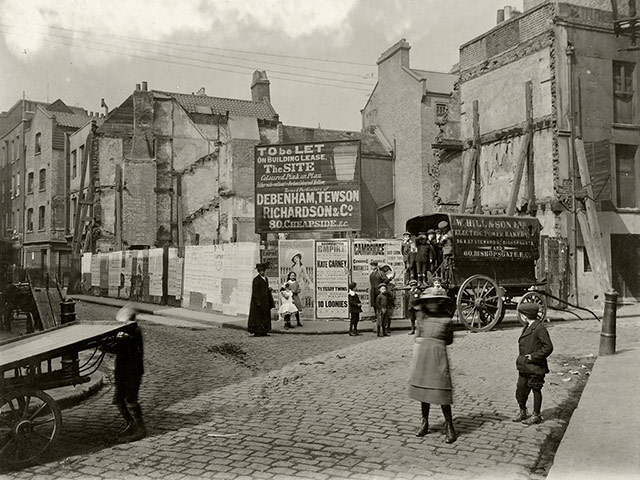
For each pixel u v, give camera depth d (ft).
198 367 36.06
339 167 77.05
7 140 156.46
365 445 20.35
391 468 18.02
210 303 72.23
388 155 118.01
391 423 23.11
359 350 41.27
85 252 116.16
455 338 45.39
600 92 74.90
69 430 22.79
